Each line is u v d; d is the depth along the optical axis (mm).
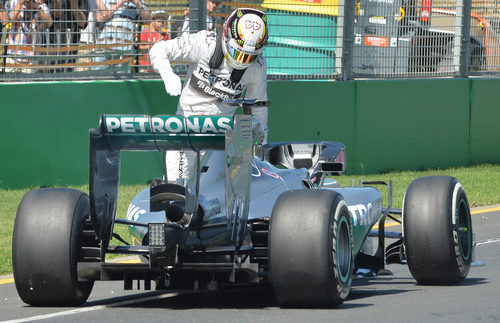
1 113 41531
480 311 19391
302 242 18281
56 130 42406
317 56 48688
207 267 18797
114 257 29234
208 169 20156
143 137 18875
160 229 17859
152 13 43438
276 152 24625
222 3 44906
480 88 55375
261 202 20922
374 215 24000
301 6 47625
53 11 41906
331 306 19188
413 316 18750
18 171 41969
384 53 51125
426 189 22406
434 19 52875
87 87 42750
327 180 26109
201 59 26516
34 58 42031
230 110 27125
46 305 20453
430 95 52906
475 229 35531
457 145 54562
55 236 19203
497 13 55688
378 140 50906
